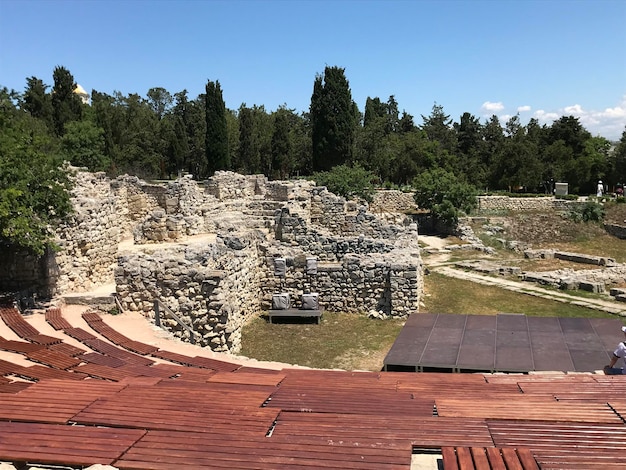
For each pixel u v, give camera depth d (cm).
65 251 2481
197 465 894
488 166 9350
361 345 2480
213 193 4491
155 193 3997
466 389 1380
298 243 3247
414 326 2309
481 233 5612
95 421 1088
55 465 927
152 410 1147
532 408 1127
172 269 2300
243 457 917
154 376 1532
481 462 875
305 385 1432
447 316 2434
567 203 6222
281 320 2844
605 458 884
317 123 7600
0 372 1521
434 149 9025
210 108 7544
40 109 6900
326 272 2917
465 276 3912
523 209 6381
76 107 7138
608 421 1048
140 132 8231
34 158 2317
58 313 2225
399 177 8650
